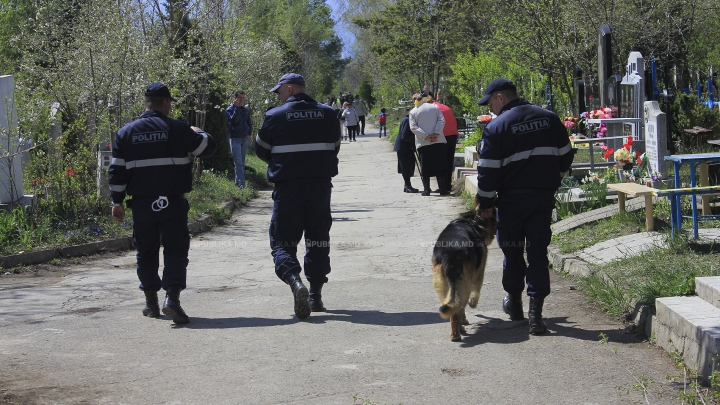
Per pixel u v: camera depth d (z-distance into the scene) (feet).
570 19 50.98
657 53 54.24
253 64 60.70
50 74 34.86
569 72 55.06
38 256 27.12
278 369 15.40
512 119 17.69
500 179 18.06
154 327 18.88
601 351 16.25
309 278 20.44
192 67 46.57
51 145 33.12
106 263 27.94
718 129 38.83
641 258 21.59
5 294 22.61
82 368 15.52
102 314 20.30
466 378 14.71
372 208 41.63
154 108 19.63
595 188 30.42
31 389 14.17
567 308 20.12
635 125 35.09
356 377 14.87
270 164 20.17
